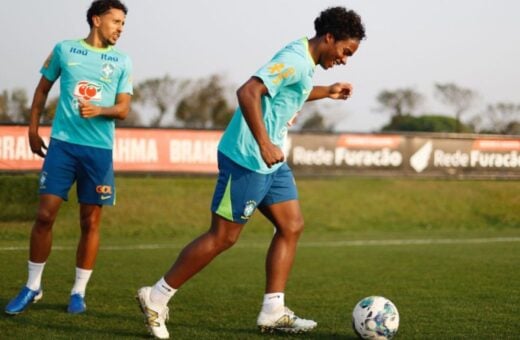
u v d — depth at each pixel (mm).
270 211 8125
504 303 10430
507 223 27203
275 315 8031
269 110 7445
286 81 7285
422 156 26312
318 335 8086
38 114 9227
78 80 8898
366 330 7703
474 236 22641
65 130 8922
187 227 23312
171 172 22719
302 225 8211
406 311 9719
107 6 8961
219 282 12336
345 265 15133
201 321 8797
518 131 37125
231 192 7574
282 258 8086
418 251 18031
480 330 8500
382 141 25750
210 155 23250
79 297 9203
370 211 26953
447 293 11375
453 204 28484
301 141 24719
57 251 16562
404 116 38500
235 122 7656
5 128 20141
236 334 8023
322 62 7766
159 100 33469
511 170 27344
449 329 8531
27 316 8812
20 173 20266
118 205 23953
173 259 15852
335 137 25141
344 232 24219
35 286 9016
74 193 22578
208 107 34438
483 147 27062
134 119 32906
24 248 16375
